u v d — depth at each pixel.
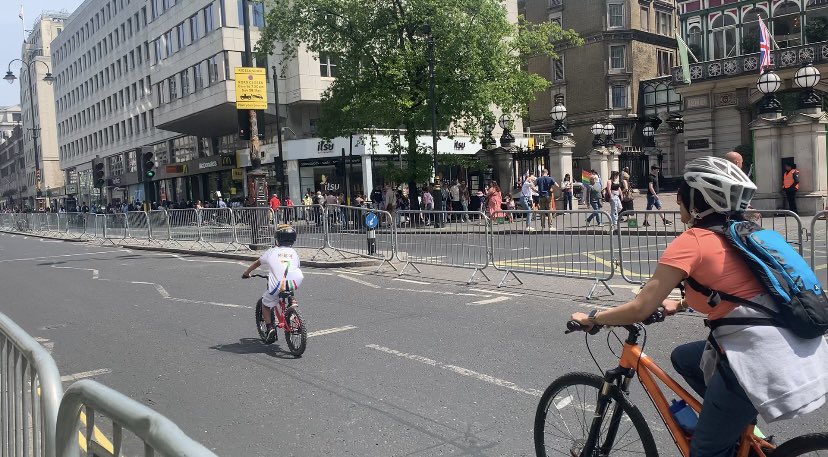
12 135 111.62
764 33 29.92
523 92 27.11
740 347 2.55
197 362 6.75
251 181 17.97
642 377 3.18
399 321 8.20
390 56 24.91
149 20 47.59
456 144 38.53
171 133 50.84
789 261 2.59
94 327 8.73
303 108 37.22
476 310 8.65
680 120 43.62
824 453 2.54
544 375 5.79
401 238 12.55
